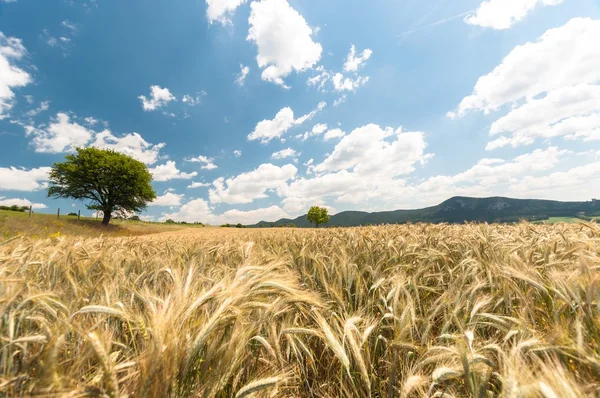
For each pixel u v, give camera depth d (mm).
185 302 1301
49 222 30125
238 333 1238
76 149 45594
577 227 4645
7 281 1563
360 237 4336
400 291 2061
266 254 3604
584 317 1283
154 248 5336
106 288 1885
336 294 2164
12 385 958
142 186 46625
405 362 1525
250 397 1079
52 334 1140
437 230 5973
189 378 1126
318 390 1565
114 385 887
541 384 765
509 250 3057
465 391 1202
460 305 1846
